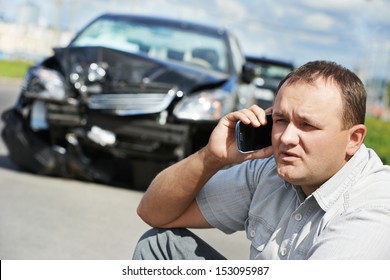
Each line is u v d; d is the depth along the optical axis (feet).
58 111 20.63
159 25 25.81
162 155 20.16
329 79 6.31
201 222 7.87
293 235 6.64
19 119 21.36
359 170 6.48
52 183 21.47
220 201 7.71
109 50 21.81
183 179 7.54
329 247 6.11
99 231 16.52
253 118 7.18
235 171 7.77
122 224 17.49
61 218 17.37
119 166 21.07
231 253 15.75
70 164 21.06
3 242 14.64
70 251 14.53
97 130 20.40
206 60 24.12
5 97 60.29
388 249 6.02
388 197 6.22
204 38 25.41
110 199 20.13
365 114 6.48
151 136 20.04
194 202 7.84
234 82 22.57
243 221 7.76
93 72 20.94
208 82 21.07
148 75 20.74
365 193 6.34
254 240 7.18
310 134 6.29
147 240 7.89
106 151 20.53
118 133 20.26
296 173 6.38
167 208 7.70
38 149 21.06
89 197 20.10
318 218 6.55
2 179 21.36
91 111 20.51
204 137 20.42
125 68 21.02
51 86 20.81
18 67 127.44
